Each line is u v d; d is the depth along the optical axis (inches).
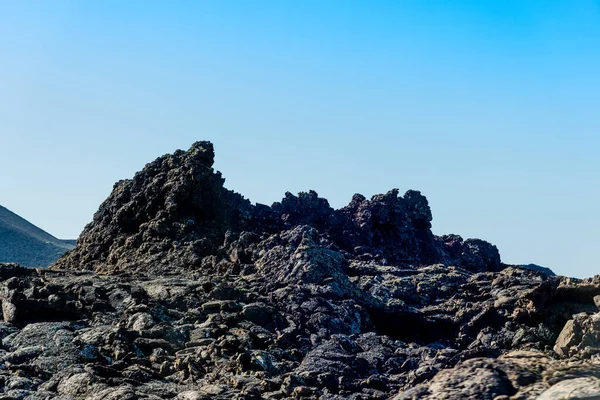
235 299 3457.2
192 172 4367.6
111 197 4675.2
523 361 919.0
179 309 3334.2
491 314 3484.3
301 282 3644.2
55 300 3152.1
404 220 4857.3
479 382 891.4
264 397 2549.2
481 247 5260.8
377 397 2751.0
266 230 4456.2
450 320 3535.9
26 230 7239.2
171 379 2657.5
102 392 2324.1
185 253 4052.7
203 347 2918.3
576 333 2578.7
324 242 4399.6
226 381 2635.3
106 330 2950.3
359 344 3221.0
